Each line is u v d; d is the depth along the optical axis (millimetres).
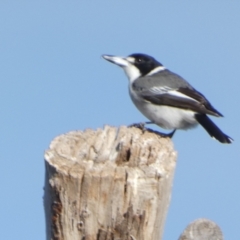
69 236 10039
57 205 9992
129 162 11008
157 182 9945
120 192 9820
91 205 9867
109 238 9945
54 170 10000
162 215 10367
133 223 9859
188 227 9992
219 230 9977
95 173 9828
